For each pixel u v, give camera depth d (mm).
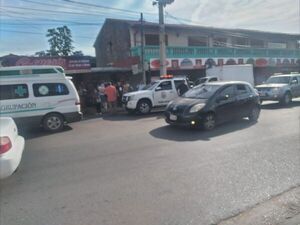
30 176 6043
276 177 5473
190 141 8523
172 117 10305
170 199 4660
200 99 10312
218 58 28312
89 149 8117
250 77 23641
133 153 7449
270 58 32281
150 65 24031
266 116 12805
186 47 26438
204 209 4305
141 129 10820
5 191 5305
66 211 4418
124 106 16266
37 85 10961
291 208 4234
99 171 6164
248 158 6688
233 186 5105
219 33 30922
